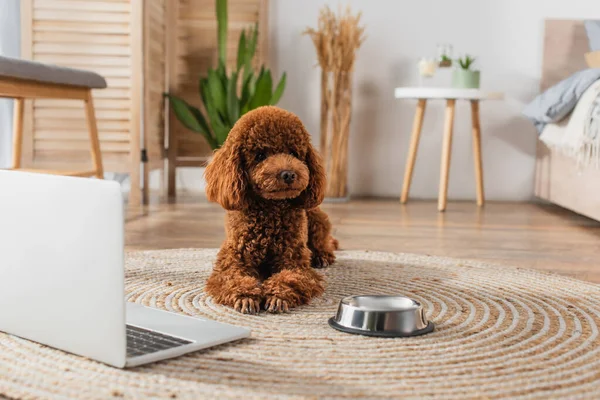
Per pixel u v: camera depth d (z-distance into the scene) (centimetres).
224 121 359
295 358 108
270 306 137
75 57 331
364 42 390
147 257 194
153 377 98
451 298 152
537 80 385
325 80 366
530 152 388
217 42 380
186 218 291
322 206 347
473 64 385
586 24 367
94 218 101
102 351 103
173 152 384
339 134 367
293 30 392
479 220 303
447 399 92
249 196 148
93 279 102
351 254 208
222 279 145
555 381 99
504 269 186
